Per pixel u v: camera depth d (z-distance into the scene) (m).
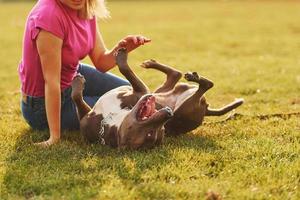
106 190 4.82
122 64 6.04
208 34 21.58
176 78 6.54
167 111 5.52
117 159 5.54
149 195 4.77
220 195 4.74
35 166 5.46
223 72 12.42
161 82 10.82
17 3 43.44
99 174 5.16
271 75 11.77
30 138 6.52
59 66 6.19
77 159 5.65
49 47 6.10
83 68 6.98
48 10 6.12
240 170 5.35
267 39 19.67
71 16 6.25
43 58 6.13
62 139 6.47
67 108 6.67
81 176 5.15
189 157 5.65
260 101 9.18
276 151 5.86
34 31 6.12
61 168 5.39
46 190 4.92
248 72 12.36
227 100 9.30
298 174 5.29
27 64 6.39
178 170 5.29
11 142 6.32
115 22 26.95
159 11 34.09
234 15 30.16
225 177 5.21
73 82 6.17
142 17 29.97
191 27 24.33
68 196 4.73
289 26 23.92
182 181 5.07
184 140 6.30
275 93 9.80
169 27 24.44
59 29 6.12
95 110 6.10
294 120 7.33
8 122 7.42
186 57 15.50
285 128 6.89
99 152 5.86
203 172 5.33
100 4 6.42
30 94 6.58
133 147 5.69
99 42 6.86
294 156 5.82
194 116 6.32
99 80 7.02
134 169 5.30
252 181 5.11
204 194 4.80
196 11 33.56
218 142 6.24
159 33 22.08
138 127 5.63
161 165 5.40
